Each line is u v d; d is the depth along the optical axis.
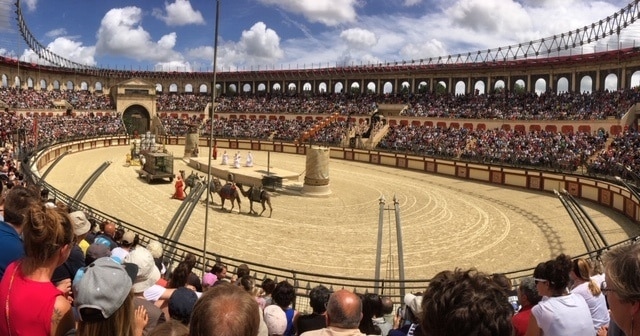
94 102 94.25
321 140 75.75
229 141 84.19
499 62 79.12
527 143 55.88
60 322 4.18
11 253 5.30
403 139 68.00
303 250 24.14
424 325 3.47
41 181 21.89
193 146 62.44
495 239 27.42
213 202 35.66
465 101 77.50
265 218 30.98
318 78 104.25
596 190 39.88
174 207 33.59
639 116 52.19
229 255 22.81
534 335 5.76
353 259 22.92
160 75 111.75
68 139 64.81
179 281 8.88
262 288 10.95
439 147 61.22
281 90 109.00
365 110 85.06
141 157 50.47
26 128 60.78
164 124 93.75
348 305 5.52
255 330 3.54
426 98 83.25
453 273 3.63
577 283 7.84
